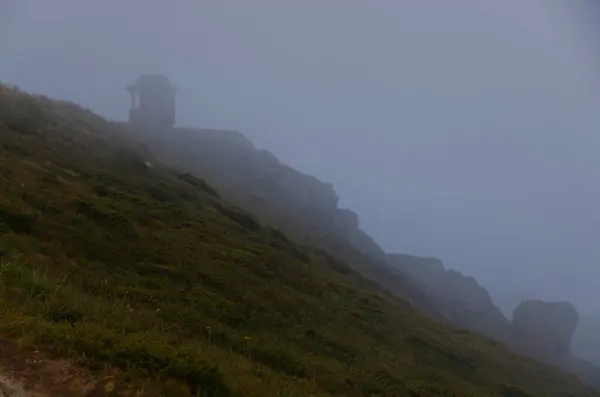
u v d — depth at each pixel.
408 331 37.06
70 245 23.89
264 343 22.31
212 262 29.78
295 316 28.62
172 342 14.57
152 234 29.70
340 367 23.42
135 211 32.12
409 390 24.19
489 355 45.91
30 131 43.81
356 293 40.88
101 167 44.09
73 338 11.91
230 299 26.41
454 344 42.25
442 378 30.05
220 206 51.00
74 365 11.13
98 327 13.26
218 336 20.97
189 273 26.84
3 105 48.06
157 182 46.78
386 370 25.78
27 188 27.88
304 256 47.50
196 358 12.12
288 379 18.53
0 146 34.44
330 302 34.47
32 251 20.97
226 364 15.95
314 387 18.73
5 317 12.59
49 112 59.25
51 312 14.16
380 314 37.06
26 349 11.35
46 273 18.61
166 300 22.47
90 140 54.72
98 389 10.47
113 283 22.06
